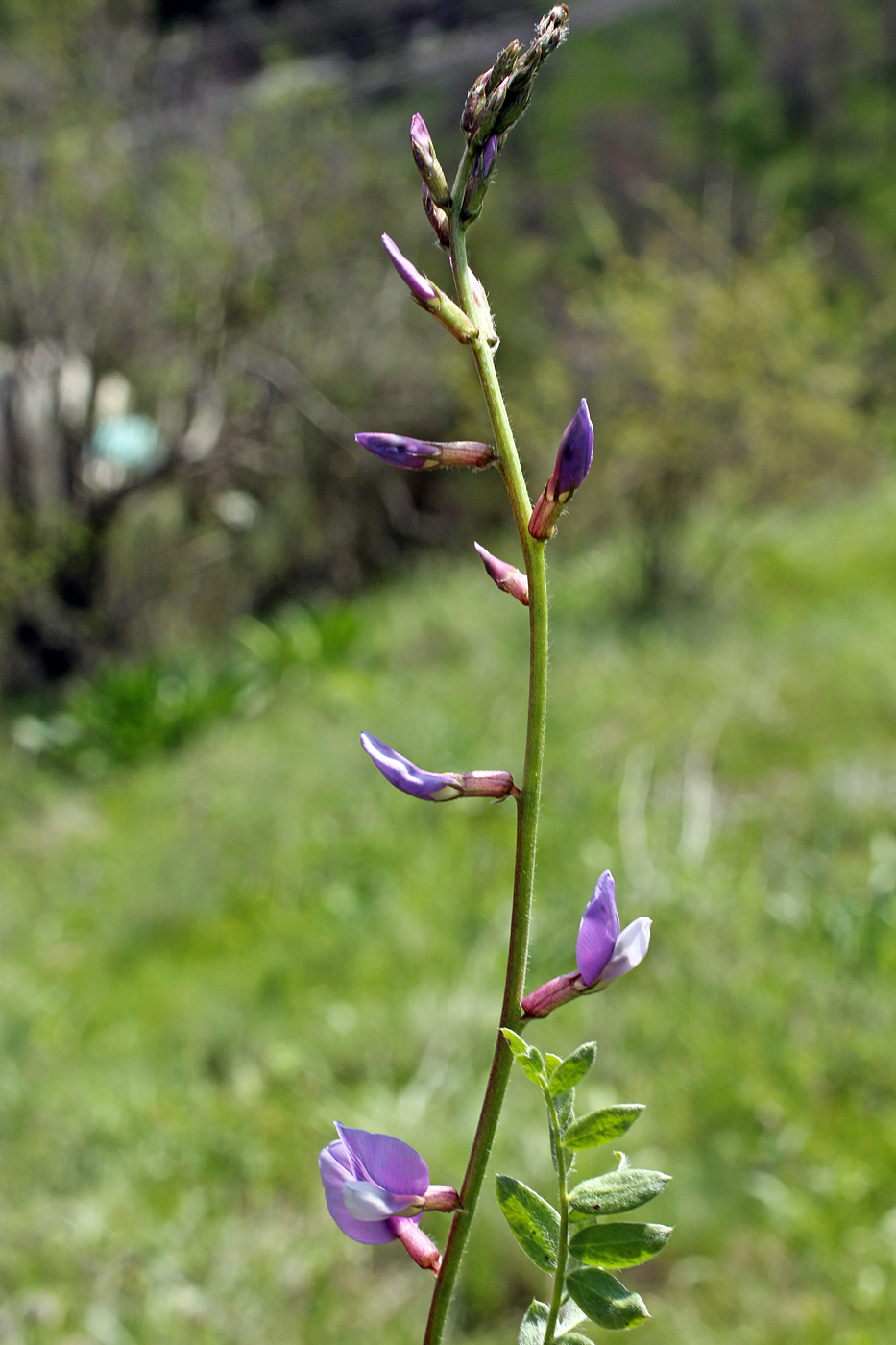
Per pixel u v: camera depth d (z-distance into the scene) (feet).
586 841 5.97
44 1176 4.30
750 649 8.27
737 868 5.41
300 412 14.32
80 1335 3.57
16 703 12.16
